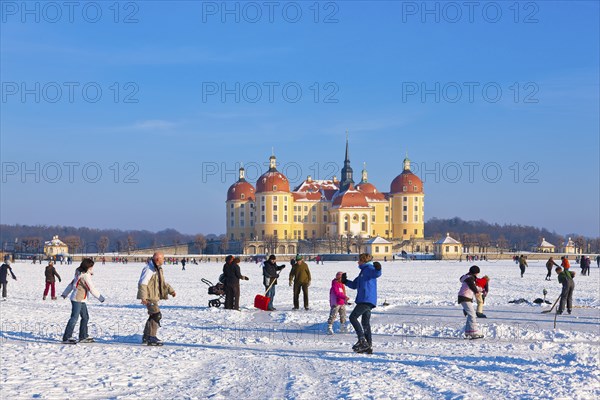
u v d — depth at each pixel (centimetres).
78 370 1511
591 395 1227
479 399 1184
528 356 1806
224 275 3262
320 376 1457
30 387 1298
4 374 1447
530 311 3133
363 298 1878
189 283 6406
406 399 1187
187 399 1204
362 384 1334
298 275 3316
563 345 2005
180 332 2369
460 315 2923
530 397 1204
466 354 1856
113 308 3356
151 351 1859
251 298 4222
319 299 4166
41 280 6931
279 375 1467
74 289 2045
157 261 2012
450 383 1345
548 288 5300
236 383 1368
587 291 4919
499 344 2083
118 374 1464
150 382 1373
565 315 2950
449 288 5372
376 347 2025
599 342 2159
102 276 8081
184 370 1539
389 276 7875
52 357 1719
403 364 1642
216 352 1864
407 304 3569
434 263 14562
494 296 4269
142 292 1980
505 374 1461
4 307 3444
